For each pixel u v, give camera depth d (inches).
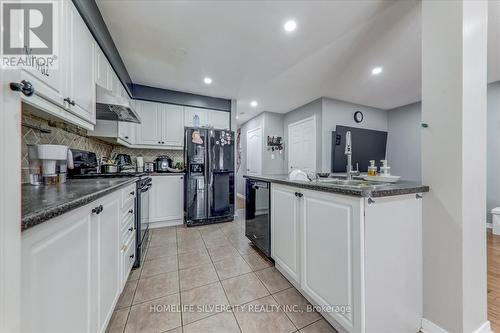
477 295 46.3
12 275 18.4
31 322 22.2
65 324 28.5
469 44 44.6
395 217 44.8
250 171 230.8
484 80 47.7
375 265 42.1
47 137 61.7
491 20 71.9
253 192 94.2
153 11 69.1
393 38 84.4
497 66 107.7
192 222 131.0
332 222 47.6
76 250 31.6
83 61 59.1
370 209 41.3
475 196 45.7
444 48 46.3
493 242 105.6
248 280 70.3
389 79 125.9
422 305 49.7
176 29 78.5
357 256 41.3
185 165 134.5
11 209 18.5
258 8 67.8
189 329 49.5
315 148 165.2
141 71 114.4
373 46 90.1
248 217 100.9
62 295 27.9
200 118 151.6
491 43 86.4
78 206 30.3
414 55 98.0
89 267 36.0
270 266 79.8
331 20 73.7
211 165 135.4
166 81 128.0
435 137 47.7
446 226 45.7
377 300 42.4
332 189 46.4
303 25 76.3
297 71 114.7
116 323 51.1
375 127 186.9
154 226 127.3
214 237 111.7
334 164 159.3
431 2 48.8
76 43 54.6
